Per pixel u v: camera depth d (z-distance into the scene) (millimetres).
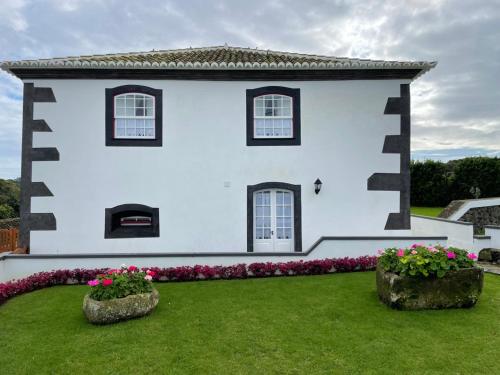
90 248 10781
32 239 10688
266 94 11102
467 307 6449
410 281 6387
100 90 10836
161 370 4633
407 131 11164
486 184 26266
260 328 5816
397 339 5340
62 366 4773
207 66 10508
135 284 6516
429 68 10875
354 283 8180
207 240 11016
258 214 11258
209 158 11047
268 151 11109
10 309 6918
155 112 10922
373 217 11164
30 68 10523
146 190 10914
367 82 11156
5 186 24422
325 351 5047
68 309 6875
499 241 11195
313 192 11148
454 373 4473
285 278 8797
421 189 28312
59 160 10758
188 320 6184
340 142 11188
